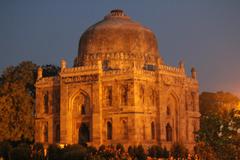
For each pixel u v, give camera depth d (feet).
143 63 357.61
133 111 324.60
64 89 350.23
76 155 243.40
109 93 336.49
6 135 343.05
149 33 374.02
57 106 360.07
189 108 375.45
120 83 332.39
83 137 347.77
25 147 262.88
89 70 341.62
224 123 163.73
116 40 360.48
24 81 409.90
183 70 368.89
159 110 341.82
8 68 419.13
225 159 161.89
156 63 348.38
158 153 297.12
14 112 355.97
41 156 253.85
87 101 343.26
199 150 169.48
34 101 401.49
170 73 354.95
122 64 353.31
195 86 386.11
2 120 345.72
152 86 342.23
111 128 333.62
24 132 357.41
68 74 349.41
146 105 334.85
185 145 359.87
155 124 341.41
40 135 364.58
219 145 162.71
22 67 419.13
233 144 162.30
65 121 346.95
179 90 362.33
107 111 334.65
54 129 359.66
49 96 364.38
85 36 373.20
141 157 278.05
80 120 344.49
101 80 339.16
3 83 411.34
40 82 369.71
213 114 166.09
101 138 333.83
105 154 247.50
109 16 380.58
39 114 366.63
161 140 338.95
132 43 360.69
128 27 365.40
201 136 165.58
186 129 368.48
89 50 366.22
